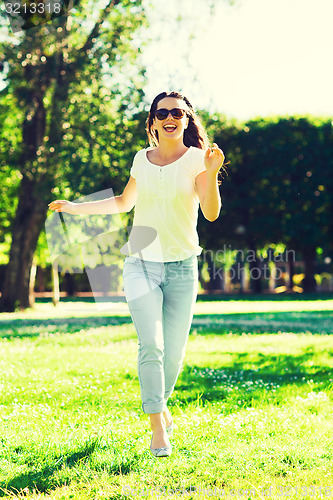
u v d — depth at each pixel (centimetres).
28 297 2862
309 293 4281
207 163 416
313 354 1067
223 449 480
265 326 1656
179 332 465
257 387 752
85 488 404
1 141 2873
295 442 495
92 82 2450
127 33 2448
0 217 3428
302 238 4016
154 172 446
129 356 1045
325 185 3969
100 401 670
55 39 2359
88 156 2422
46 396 697
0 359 1020
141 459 457
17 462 459
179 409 618
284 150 3931
